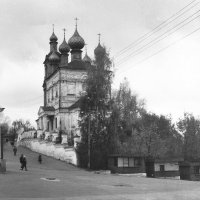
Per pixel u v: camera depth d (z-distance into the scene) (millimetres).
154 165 66562
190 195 32438
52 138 78875
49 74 111125
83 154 62344
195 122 92750
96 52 68438
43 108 102188
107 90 66750
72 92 97750
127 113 74875
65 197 28984
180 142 90500
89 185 36781
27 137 91875
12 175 42062
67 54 102688
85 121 64812
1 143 47562
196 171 68688
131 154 63719
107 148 63344
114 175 53188
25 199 27391
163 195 31812
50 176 43469
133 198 29672
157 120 99250
